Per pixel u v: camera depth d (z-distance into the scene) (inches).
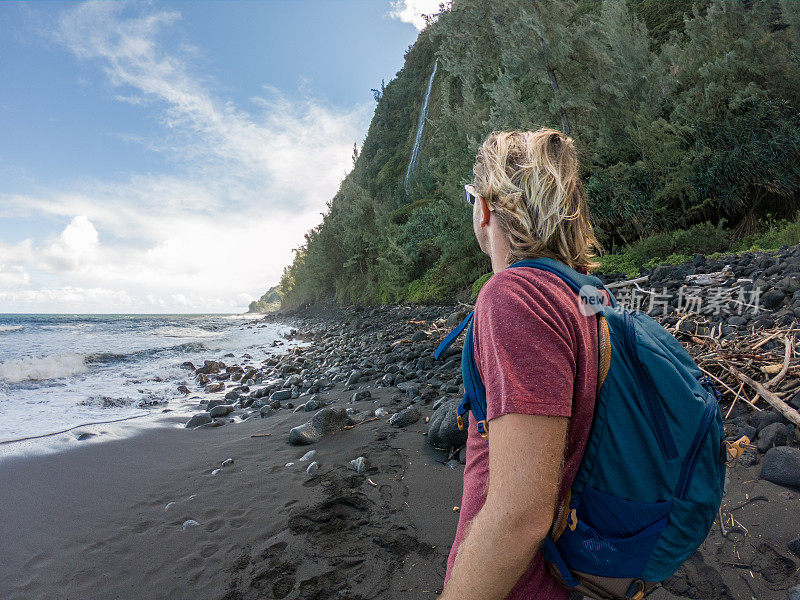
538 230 29.8
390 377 225.1
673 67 424.5
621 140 424.2
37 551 98.2
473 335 30.0
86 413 226.2
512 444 23.2
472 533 24.4
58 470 143.9
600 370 26.6
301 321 1036.5
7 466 147.6
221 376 343.6
